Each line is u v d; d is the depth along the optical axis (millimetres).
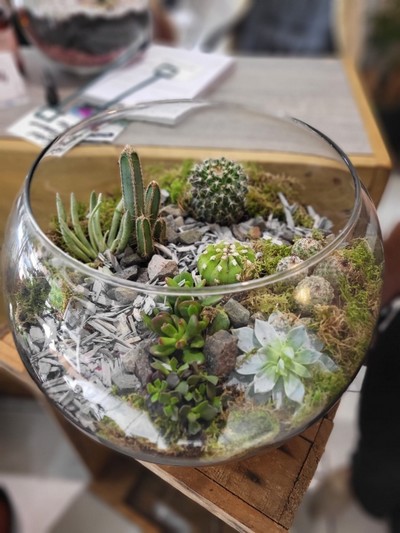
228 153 480
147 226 347
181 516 625
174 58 666
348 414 476
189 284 329
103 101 596
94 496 689
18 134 558
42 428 761
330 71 666
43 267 314
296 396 299
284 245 381
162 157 483
